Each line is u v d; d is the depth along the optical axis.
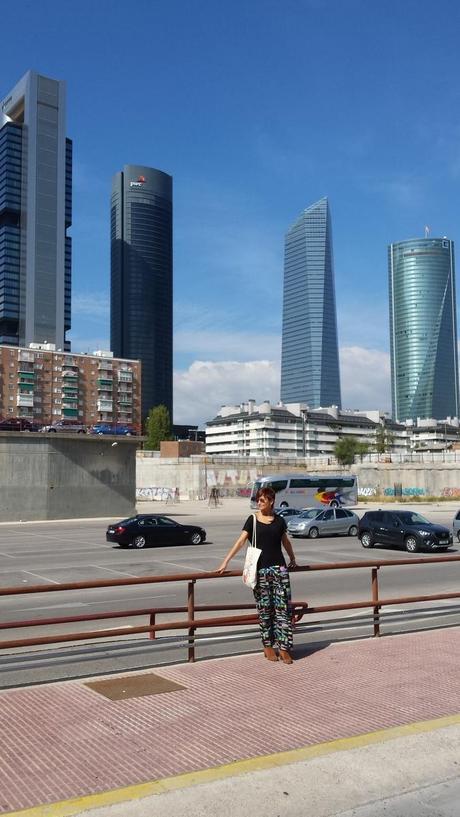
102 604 13.13
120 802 4.36
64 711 6.04
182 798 4.43
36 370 148.50
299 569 8.11
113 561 21.16
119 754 5.09
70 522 43.22
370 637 9.12
